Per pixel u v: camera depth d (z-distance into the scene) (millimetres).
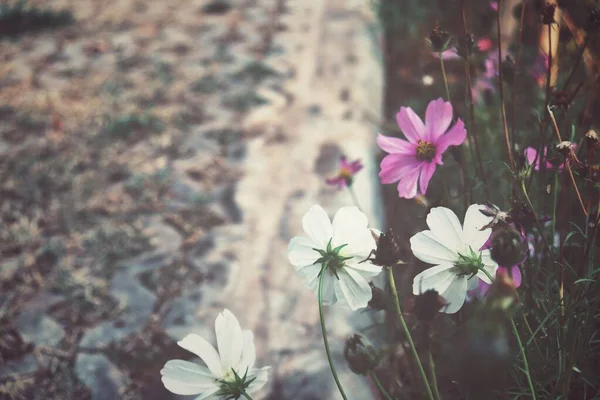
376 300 652
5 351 1335
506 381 692
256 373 573
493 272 579
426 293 534
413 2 2402
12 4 2898
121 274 1514
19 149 2018
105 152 1984
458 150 811
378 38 2543
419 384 824
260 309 1353
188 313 1383
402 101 2193
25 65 2541
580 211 856
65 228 1678
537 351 727
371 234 580
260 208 1692
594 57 848
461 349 494
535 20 1184
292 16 2840
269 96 2215
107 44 2697
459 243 573
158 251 1578
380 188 1690
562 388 665
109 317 1398
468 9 1576
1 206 1770
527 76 1206
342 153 1862
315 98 2188
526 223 655
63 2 3166
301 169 1820
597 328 751
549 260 788
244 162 1884
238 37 2689
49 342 1350
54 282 1501
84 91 2344
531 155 802
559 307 693
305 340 1241
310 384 1131
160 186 1816
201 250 1562
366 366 622
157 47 2656
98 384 1252
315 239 586
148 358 1295
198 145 1989
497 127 1164
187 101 2234
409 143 716
